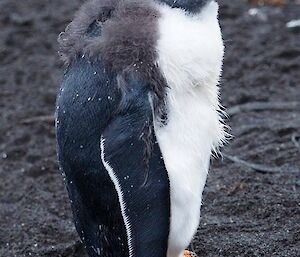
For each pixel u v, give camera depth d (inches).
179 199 231.3
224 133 253.0
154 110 227.0
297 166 402.0
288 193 366.6
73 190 242.8
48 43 629.9
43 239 364.8
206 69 233.1
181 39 228.4
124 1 239.1
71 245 349.1
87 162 233.1
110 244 239.1
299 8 676.7
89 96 232.8
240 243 331.0
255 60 565.9
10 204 405.1
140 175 225.6
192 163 234.1
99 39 236.2
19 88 554.9
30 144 471.8
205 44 231.6
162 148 228.5
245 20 645.3
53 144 470.6
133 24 232.4
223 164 409.7
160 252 230.8
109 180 229.0
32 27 659.4
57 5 705.6
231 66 561.6
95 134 231.5
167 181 227.9
